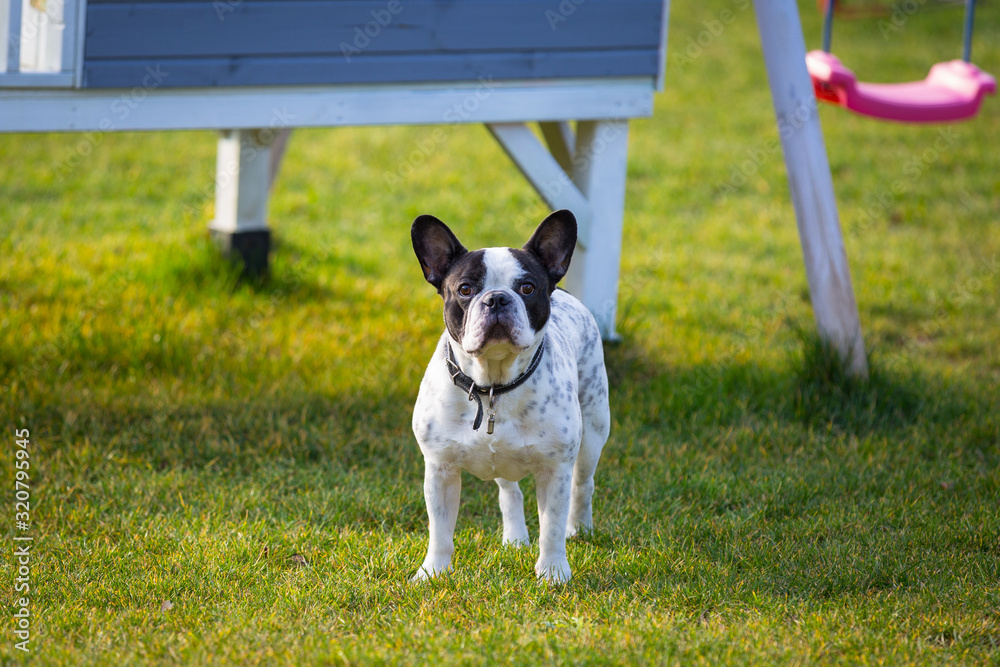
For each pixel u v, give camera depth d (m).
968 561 4.57
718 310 8.66
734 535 4.88
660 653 3.66
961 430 6.25
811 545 4.77
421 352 7.38
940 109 7.92
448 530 4.33
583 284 7.46
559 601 4.11
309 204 11.66
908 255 10.23
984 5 23.31
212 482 5.47
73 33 5.90
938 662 3.66
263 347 7.35
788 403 6.62
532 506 5.34
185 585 4.29
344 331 7.78
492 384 3.98
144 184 12.06
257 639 3.75
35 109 5.97
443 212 11.48
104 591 4.21
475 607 4.04
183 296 8.11
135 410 6.28
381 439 6.08
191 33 6.15
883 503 5.26
